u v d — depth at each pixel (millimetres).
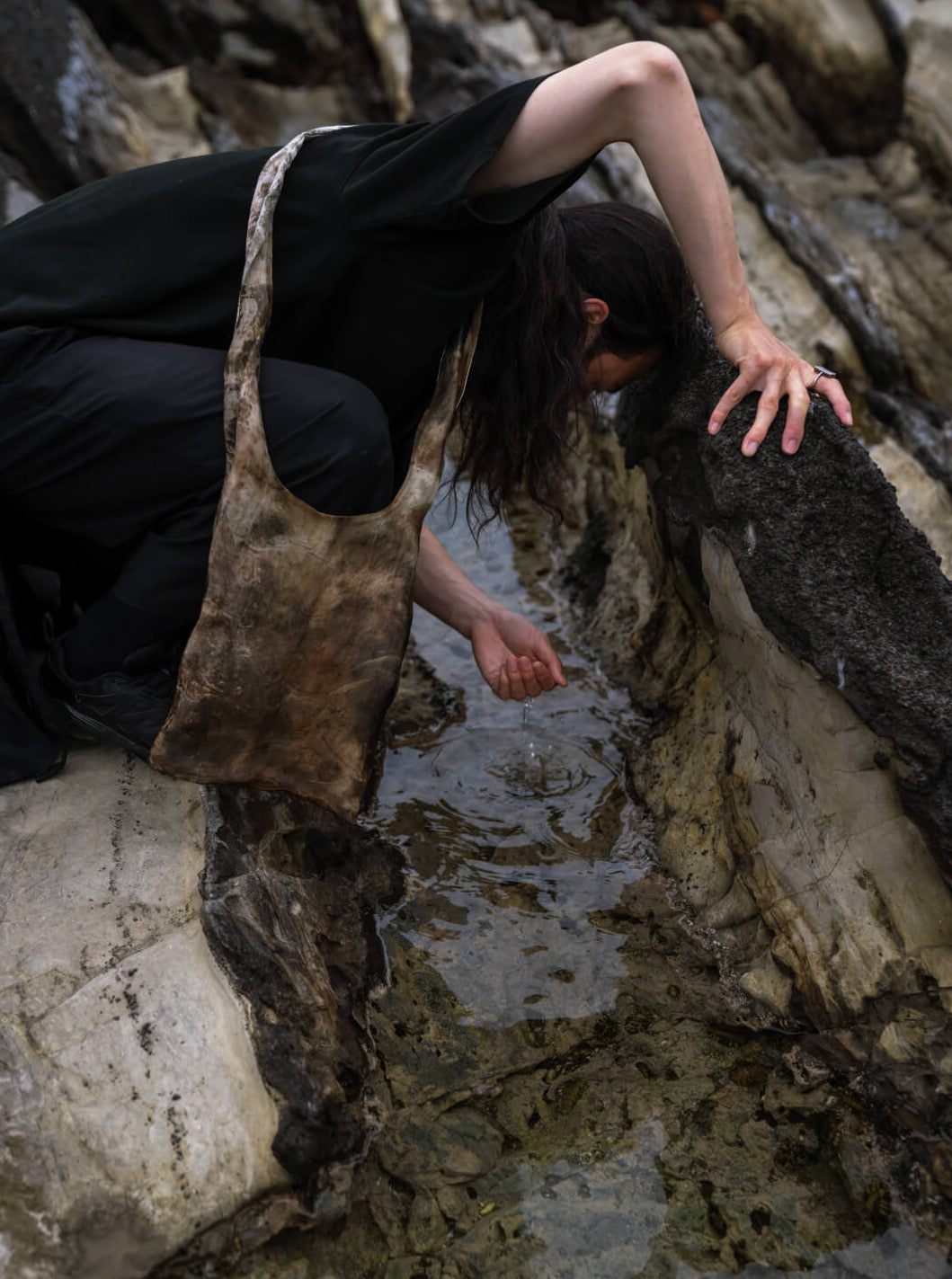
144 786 2072
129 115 4164
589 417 2359
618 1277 1583
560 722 2637
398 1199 1668
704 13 4852
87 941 1798
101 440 1800
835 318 3682
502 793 2432
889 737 1792
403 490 1809
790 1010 1921
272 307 1764
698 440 2037
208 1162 1605
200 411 1771
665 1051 1891
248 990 1723
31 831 1979
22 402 1801
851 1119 1768
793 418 1843
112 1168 1589
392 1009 1936
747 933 2053
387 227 1677
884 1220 1643
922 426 3352
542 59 4758
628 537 2916
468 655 2854
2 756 2062
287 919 1873
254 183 1760
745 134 4441
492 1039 1902
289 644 1843
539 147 1635
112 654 1945
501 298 1844
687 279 2008
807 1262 1596
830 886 1944
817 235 3908
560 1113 1796
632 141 1711
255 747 1924
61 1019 1709
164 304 1812
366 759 2010
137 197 1801
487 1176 1706
